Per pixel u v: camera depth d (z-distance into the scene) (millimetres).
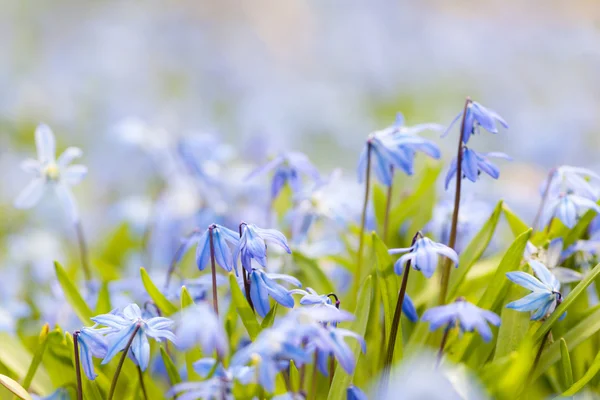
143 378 564
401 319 577
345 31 1942
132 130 758
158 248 691
